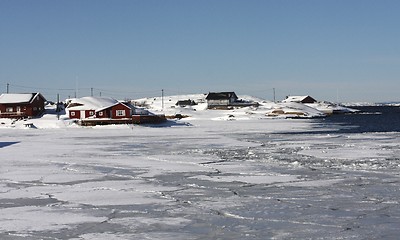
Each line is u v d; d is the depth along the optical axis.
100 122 70.56
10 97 85.31
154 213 14.34
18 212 14.51
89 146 38.03
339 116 113.38
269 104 141.62
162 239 11.72
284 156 28.80
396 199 15.95
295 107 124.62
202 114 108.38
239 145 37.16
